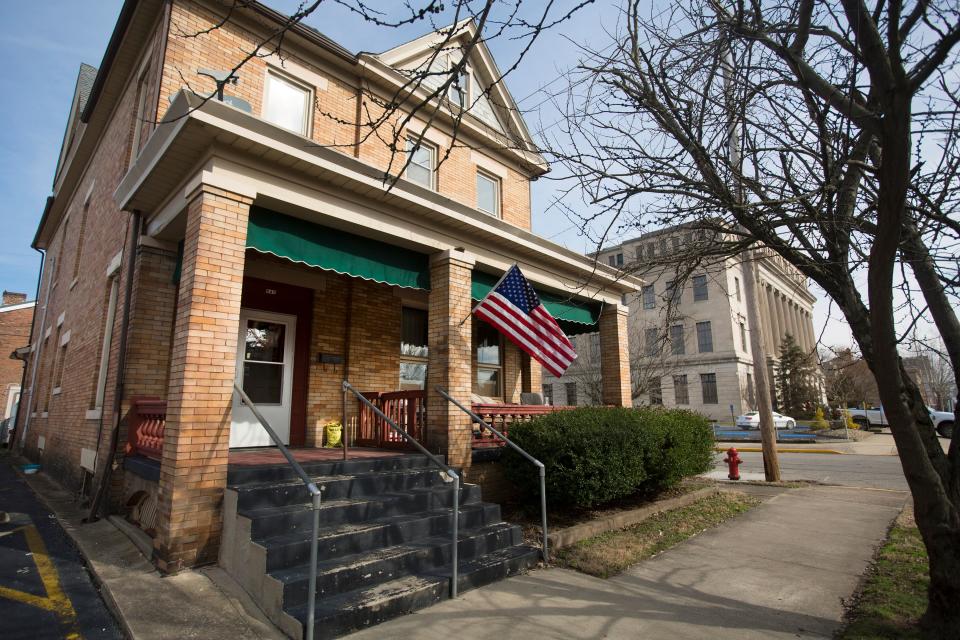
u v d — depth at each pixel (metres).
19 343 23.95
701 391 37.75
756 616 4.41
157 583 4.64
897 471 14.20
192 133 5.48
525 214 13.16
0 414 23.03
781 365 38.25
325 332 9.34
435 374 7.98
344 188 6.80
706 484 10.48
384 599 4.30
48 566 5.49
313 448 8.43
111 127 10.77
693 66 4.61
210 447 5.14
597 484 6.80
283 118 9.02
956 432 4.06
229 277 5.55
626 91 4.73
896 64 3.04
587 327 12.25
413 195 7.33
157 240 7.36
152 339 7.21
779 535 6.98
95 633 4.07
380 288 10.17
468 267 8.38
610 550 6.15
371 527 5.14
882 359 3.77
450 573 4.98
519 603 4.68
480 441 8.61
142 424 6.95
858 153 4.39
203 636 3.83
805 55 4.64
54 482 10.73
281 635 3.91
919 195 3.79
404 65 10.54
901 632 3.98
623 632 4.10
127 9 8.52
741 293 38.06
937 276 4.10
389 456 7.07
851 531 7.13
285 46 9.13
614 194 4.77
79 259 12.43
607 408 8.84
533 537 6.47
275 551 4.39
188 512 4.95
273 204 6.25
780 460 17.64
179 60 7.75
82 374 9.76
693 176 5.20
